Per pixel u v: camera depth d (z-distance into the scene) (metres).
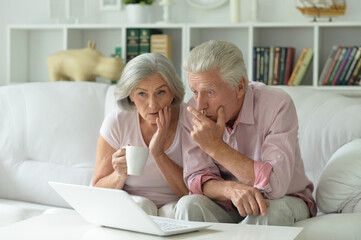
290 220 1.58
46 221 1.46
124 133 1.88
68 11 3.39
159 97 1.75
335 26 3.09
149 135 1.88
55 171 2.42
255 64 3.12
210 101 1.58
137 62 1.73
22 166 2.48
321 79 3.08
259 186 1.54
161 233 1.28
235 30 3.33
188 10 3.38
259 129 1.68
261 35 3.30
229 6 3.31
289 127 1.66
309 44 3.23
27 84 2.66
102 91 2.54
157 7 3.42
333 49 3.05
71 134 2.46
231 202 1.67
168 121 1.77
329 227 1.58
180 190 1.85
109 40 3.50
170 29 3.42
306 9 3.09
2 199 2.47
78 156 2.43
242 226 1.38
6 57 3.62
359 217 1.60
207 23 3.26
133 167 1.48
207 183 1.66
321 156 2.07
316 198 1.83
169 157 1.88
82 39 3.54
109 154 1.90
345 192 1.74
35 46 3.61
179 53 3.42
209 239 1.25
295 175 1.73
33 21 3.60
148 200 1.81
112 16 3.49
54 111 2.51
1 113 2.57
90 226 1.41
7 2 3.63
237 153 1.58
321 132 2.09
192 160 1.74
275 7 3.26
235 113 1.69
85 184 2.36
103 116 2.48
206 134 1.57
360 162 1.75
